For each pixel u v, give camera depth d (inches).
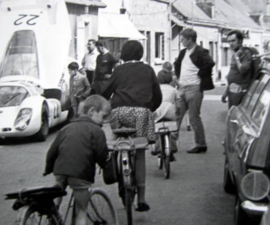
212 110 909.2
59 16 741.9
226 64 2412.6
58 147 251.6
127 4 1462.8
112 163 294.4
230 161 304.5
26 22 734.5
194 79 502.0
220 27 2266.2
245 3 3299.7
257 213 228.4
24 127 583.5
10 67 719.1
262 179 224.7
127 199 282.5
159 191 382.9
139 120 304.0
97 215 266.1
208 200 359.9
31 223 227.3
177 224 310.8
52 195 230.2
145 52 1572.3
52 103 641.6
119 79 311.0
